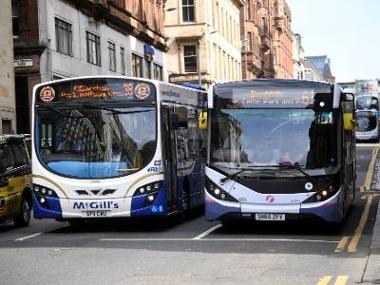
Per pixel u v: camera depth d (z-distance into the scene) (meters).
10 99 33.22
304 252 12.16
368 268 10.27
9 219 16.91
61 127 15.38
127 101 15.31
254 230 15.46
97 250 12.70
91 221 18.00
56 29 36.41
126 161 15.12
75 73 38.41
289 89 14.46
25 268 10.95
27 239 14.77
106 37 43.66
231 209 14.23
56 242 14.07
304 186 14.05
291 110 14.41
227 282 9.52
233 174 14.28
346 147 15.70
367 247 12.69
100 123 15.28
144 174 15.08
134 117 15.28
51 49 35.47
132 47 49.12
